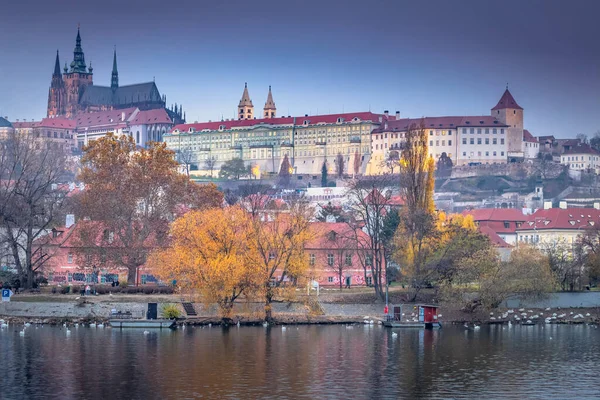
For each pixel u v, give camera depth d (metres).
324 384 145.62
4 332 189.88
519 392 143.25
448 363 165.25
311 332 199.25
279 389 141.38
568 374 156.88
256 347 176.25
